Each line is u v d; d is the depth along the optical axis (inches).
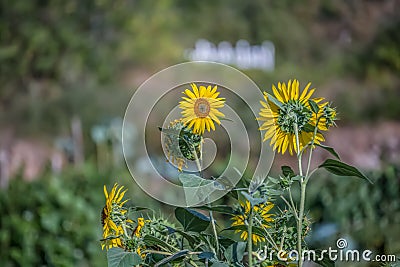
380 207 203.5
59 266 211.2
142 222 81.5
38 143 681.0
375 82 813.2
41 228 216.8
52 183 231.3
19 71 780.0
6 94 762.2
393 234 169.9
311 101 75.6
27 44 799.1
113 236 80.0
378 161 288.8
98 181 251.6
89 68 787.4
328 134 628.7
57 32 805.2
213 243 82.1
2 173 381.7
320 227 187.3
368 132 673.0
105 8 821.2
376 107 726.5
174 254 76.7
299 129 76.7
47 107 714.8
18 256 213.9
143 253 81.0
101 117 701.9
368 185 209.3
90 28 820.6
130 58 800.9
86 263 210.4
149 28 825.5
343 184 211.2
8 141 689.6
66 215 217.9
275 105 76.4
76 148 405.4
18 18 808.3
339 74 825.5
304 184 75.7
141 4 834.8
